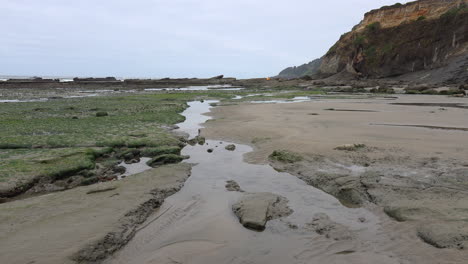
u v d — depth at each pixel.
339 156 13.91
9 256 6.75
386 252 6.89
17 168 12.09
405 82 66.75
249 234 7.99
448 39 66.38
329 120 24.06
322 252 7.03
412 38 74.12
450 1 77.75
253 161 14.53
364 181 10.58
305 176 12.05
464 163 11.90
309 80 97.94
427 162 12.38
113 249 7.32
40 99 45.28
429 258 6.50
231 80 123.56
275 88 79.00
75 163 12.89
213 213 9.27
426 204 8.62
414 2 84.75
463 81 55.03
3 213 8.88
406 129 19.50
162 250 7.33
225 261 6.81
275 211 9.09
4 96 51.00
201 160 14.90
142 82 99.69
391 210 8.62
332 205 9.61
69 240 7.43
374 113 27.66
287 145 16.39
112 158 15.16
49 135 18.75
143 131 20.42
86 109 32.03
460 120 22.50
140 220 8.80
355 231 7.89
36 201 9.88
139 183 11.44
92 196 10.20
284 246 7.35
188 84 102.69
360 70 86.56
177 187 11.27
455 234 6.98
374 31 85.31
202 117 29.05
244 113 29.81
